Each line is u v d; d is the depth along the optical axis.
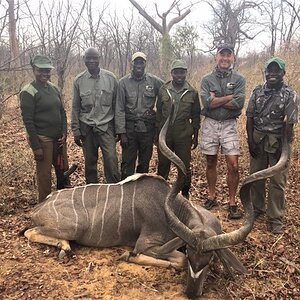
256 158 5.10
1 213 5.26
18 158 6.91
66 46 10.68
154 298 3.82
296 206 5.68
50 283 3.96
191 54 15.57
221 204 5.80
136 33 17.50
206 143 5.40
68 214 4.59
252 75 11.85
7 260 4.28
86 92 5.49
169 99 5.26
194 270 3.67
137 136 5.61
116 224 4.60
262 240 4.80
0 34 6.58
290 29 17.09
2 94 8.67
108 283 4.01
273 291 3.97
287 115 4.74
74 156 7.76
